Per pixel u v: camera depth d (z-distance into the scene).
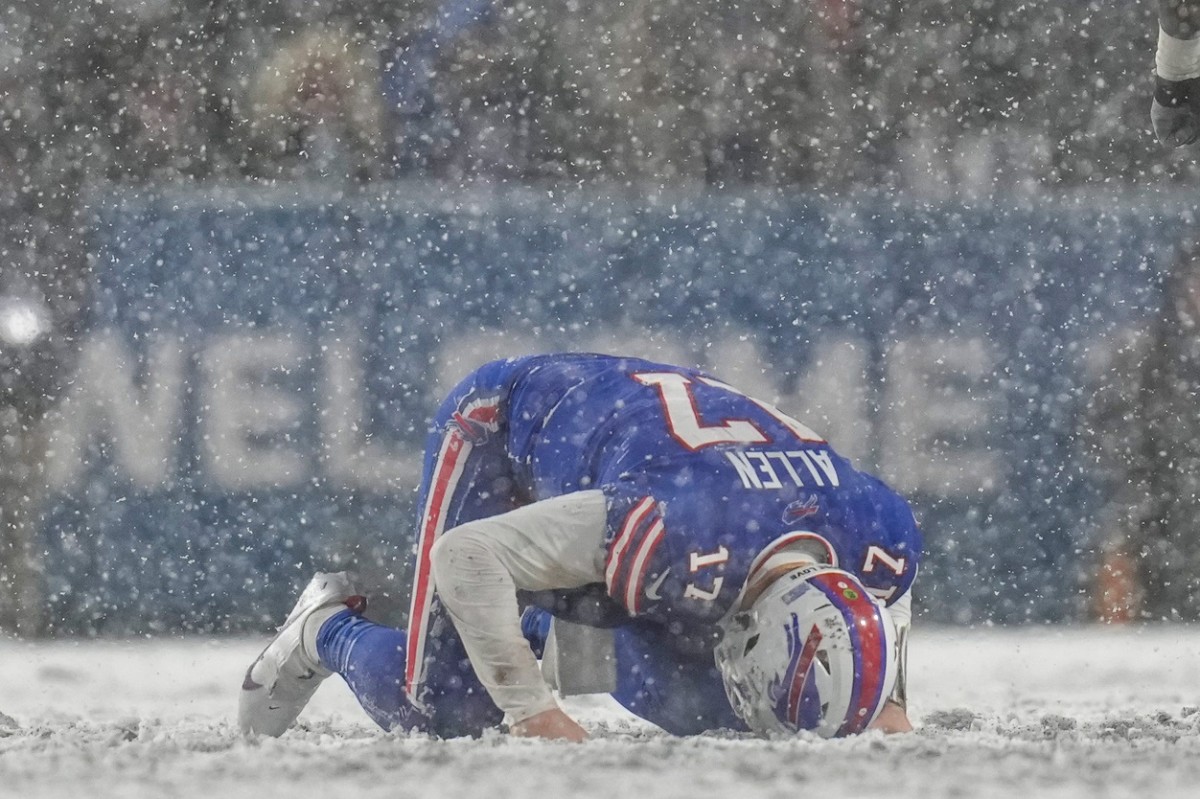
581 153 31.84
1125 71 31.83
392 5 31.97
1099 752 10.89
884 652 11.64
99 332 30.12
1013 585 30.34
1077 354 30.41
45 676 24.55
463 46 31.77
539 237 30.11
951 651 27.66
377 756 10.71
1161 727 15.10
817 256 30.27
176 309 30.06
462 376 29.89
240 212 30.05
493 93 31.95
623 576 12.09
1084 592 30.44
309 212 29.98
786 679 11.66
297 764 10.39
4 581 29.84
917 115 32.06
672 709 13.95
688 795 9.16
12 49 31.55
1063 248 30.47
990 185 31.50
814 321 30.19
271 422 29.86
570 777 9.77
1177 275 30.48
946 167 31.86
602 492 12.30
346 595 15.72
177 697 22.16
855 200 30.34
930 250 30.34
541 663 15.48
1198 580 30.33
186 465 29.92
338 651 15.16
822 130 31.84
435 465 14.89
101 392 30.09
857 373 30.20
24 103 31.19
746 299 30.14
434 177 31.70
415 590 14.48
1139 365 30.42
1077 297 30.45
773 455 12.70
